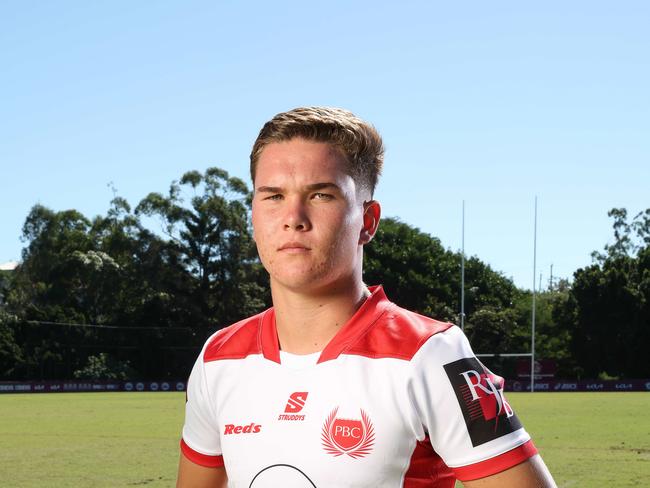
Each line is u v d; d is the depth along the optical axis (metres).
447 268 60.47
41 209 64.25
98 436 16.08
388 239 60.16
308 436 1.67
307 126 1.69
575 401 31.06
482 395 1.66
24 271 64.12
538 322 61.06
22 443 14.62
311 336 1.75
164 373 57.00
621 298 51.47
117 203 61.34
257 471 1.71
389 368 1.66
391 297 58.03
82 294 60.97
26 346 54.53
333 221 1.67
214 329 57.94
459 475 1.67
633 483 9.27
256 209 1.73
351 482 1.62
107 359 55.88
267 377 1.76
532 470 1.66
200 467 2.02
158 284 58.38
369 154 1.77
